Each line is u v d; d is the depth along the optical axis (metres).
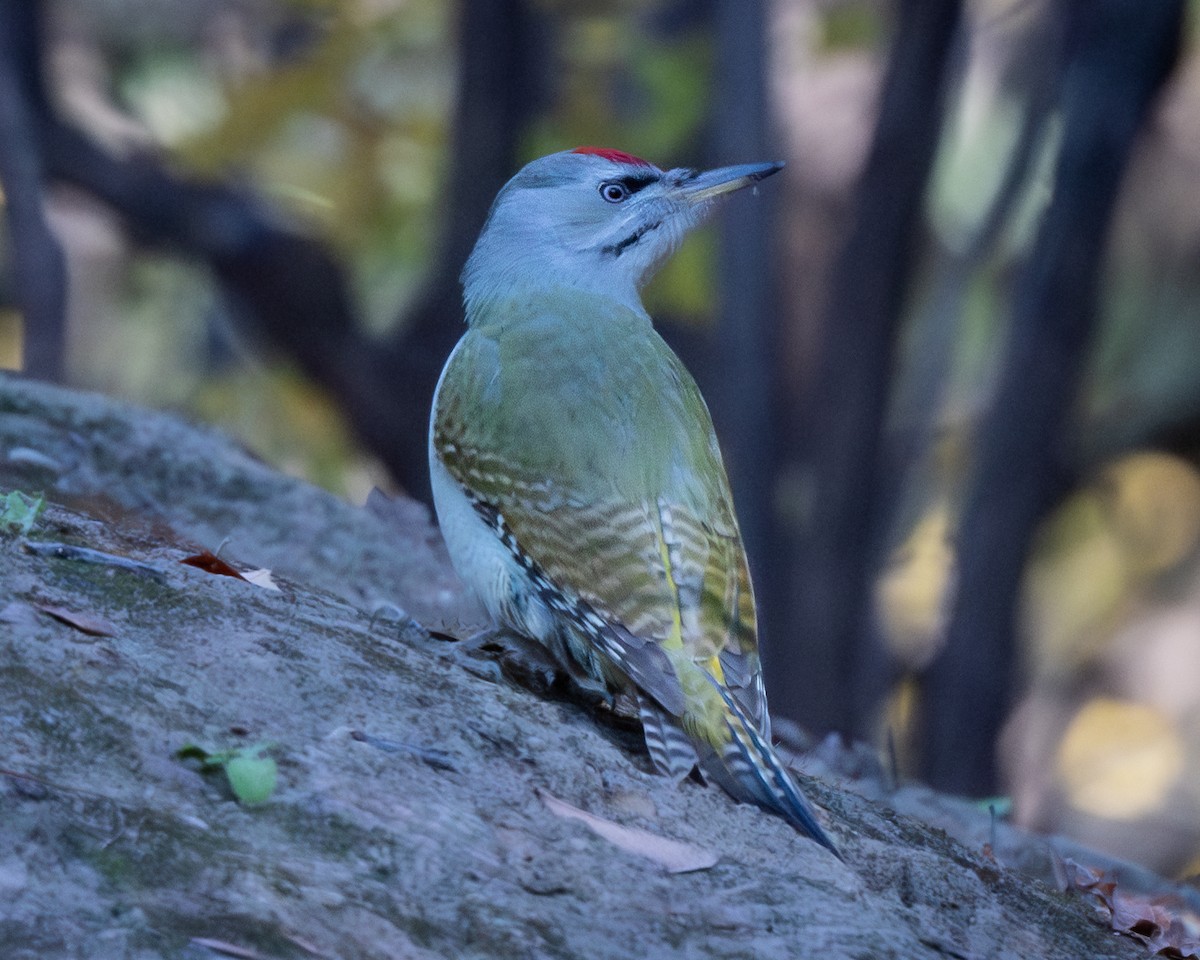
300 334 16.30
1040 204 17.22
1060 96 15.02
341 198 16.56
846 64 18.95
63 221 18.88
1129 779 22.06
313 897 4.96
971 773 15.09
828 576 14.80
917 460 16.55
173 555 7.18
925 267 17.94
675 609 6.86
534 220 8.70
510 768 6.05
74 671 5.61
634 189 8.80
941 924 6.30
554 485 7.18
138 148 16.09
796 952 5.47
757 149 14.77
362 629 6.97
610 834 5.84
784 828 6.31
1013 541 15.07
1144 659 22.81
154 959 4.52
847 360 14.83
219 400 18.86
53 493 10.62
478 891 5.25
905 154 14.62
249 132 16.20
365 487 17.31
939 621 15.38
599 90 15.93
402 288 16.89
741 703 6.72
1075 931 6.89
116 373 19.11
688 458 7.31
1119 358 22.42
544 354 7.58
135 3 18.20
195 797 5.24
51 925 4.55
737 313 14.60
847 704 14.87
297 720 5.87
